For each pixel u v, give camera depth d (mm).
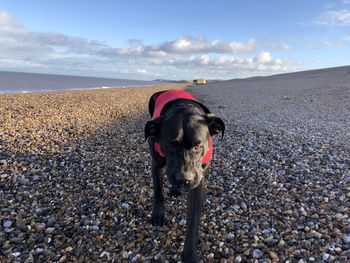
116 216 926
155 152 859
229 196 1042
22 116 2406
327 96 4633
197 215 761
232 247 776
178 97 983
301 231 833
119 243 801
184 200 1035
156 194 913
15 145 1619
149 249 781
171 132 772
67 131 2021
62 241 808
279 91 6164
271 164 1353
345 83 6859
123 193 1067
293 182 1151
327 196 1030
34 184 1141
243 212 941
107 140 1797
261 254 744
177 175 739
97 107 3238
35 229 854
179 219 924
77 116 2613
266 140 1788
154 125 830
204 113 893
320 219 888
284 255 738
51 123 2250
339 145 1657
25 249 774
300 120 2602
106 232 848
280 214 923
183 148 763
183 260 725
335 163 1352
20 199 1022
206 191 1083
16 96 4020
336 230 827
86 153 1512
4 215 920
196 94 6125
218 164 1360
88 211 950
